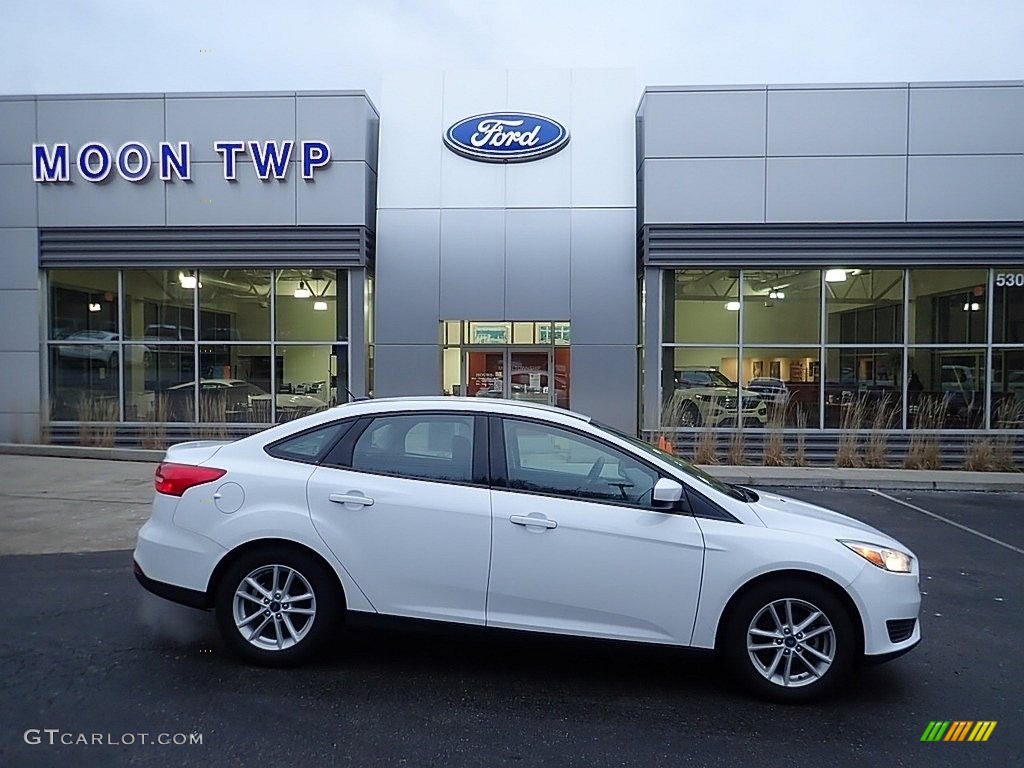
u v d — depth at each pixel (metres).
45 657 4.77
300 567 4.55
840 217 14.53
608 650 4.41
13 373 15.34
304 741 3.79
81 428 15.07
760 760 3.72
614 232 14.74
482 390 15.42
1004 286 14.82
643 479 4.54
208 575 4.57
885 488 12.71
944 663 5.03
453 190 14.88
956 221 14.45
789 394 14.94
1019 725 4.14
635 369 14.76
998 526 9.63
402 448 4.70
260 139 14.97
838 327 14.92
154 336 15.51
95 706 4.12
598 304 14.73
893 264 14.59
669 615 4.34
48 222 15.18
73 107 15.05
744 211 14.60
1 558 7.20
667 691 4.49
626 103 14.94
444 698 4.32
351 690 4.39
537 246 14.78
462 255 14.84
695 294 15.03
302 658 4.58
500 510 4.43
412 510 4.48
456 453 4.64
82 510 9.45
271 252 15.05
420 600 4.47
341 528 4.50
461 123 14.91
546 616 4.41
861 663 4.32
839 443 14.38
